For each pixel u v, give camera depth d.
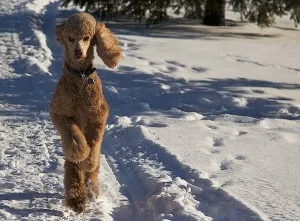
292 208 5.51
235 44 16.81
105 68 12.29
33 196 6.04
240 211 5.42
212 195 5.87
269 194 5.86
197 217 5.38
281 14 19.72
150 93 10.75
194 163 6.82
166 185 6.09
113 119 8.98
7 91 10.86
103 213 5.65
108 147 7.84
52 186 6.32
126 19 21.31
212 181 6.11
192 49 15.39
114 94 10.58
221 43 16.88
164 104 10.19
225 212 5.54
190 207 5.65
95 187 5.95
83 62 5.53
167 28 19.66
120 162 7.19
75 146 5.39
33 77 11.76
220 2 20.86
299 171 6.58
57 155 7.40
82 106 5.56
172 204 5.68
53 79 11.55
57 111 5.59
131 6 19.95
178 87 11.08
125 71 12.15
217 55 14.72
